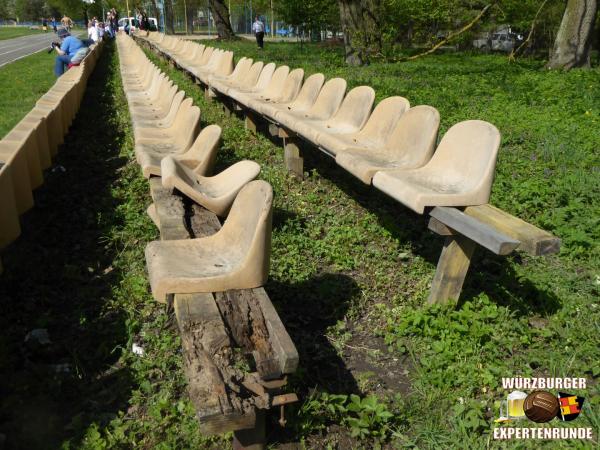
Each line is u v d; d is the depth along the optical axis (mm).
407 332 3631
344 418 2957
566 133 7902
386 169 4246
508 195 5625
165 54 18750
